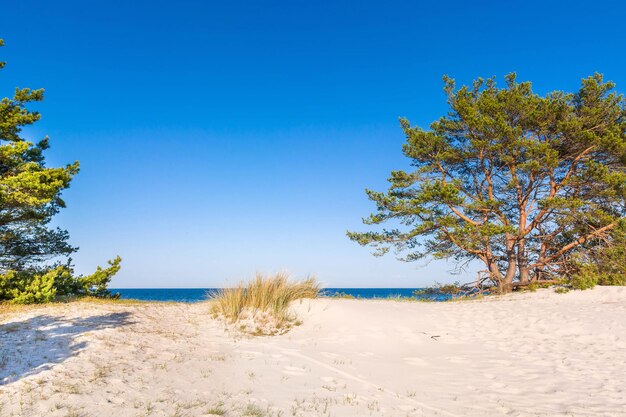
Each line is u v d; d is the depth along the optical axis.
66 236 18.30
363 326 10.95
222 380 6.57
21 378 5.85
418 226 20.80
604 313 12.44
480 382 7.09
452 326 11.69
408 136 23.08
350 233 22.97
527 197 21.88
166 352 7.93
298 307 12.31
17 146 13.11
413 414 5.53
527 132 21.89
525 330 11.05
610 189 19.48
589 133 19.69
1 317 9.61
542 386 6.80
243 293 12.71
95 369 6.43
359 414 5.43
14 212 15.20
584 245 21.83
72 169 13.71
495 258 23.16
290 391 6.26
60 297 13.35
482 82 23.44
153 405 5.26
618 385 6.74
